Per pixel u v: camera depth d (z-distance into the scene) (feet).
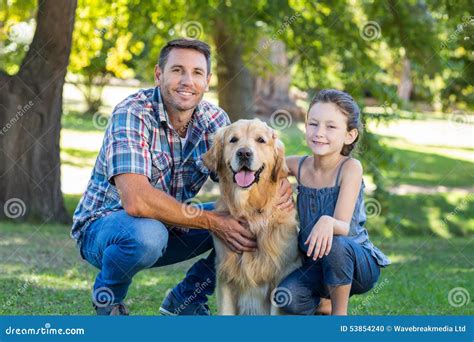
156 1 43.29
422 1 42.50
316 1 42.29
